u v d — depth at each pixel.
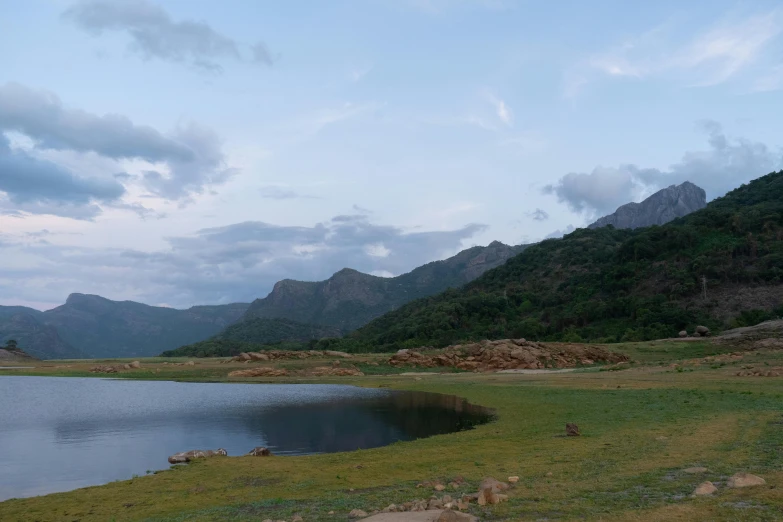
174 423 37.38
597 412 30.58
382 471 19.78
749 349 68.25
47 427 36.25
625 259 141.62
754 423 22.12
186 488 18.59
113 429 35.19
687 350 73.31
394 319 176.75
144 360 119.25
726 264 113.88
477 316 140.75
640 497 12.41
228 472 20.77
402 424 34.84
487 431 28.34
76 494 18.47
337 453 24.78
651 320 102.94
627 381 47.75
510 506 12.34
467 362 79.94
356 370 79.19
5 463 25.78
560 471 16.53
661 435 21.38
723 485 12.90
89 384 70.56
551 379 55.69
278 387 64.19
